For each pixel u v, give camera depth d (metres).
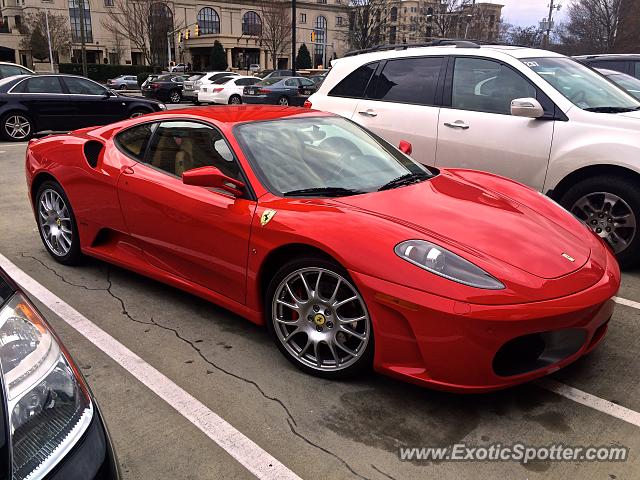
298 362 2.97
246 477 2.23
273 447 2.40
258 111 3.88
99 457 1.42
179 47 74.62
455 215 2.91
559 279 2.54
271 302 3.02
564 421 2.58
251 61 75.25
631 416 2.62
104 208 3.99
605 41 38.59
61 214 4.45
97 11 68.56
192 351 3.21
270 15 63.88
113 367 3.04
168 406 2.69
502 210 3.08
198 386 2.86
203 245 3.32
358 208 2.90
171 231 3.51
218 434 2.48
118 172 3.88
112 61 69.69
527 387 2.84
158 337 3.37
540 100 4.73
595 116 4.47
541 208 3.28
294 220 2.86
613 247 4.47
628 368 3.02
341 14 84.25
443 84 5.35
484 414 2.62
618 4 36.56
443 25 41.88
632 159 4.21
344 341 2.83
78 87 12.50
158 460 2.32
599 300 2.54
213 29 78.69
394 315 2.52
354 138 3.85
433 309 2.39
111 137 4.15
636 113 4.51
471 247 2.62
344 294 2.75
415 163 3.86
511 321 2.34
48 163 4.40
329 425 2.55
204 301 3.87
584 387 2.85
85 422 1.47
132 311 3.71
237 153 3.30
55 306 3.78
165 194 3.52
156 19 57.28
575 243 2.90
